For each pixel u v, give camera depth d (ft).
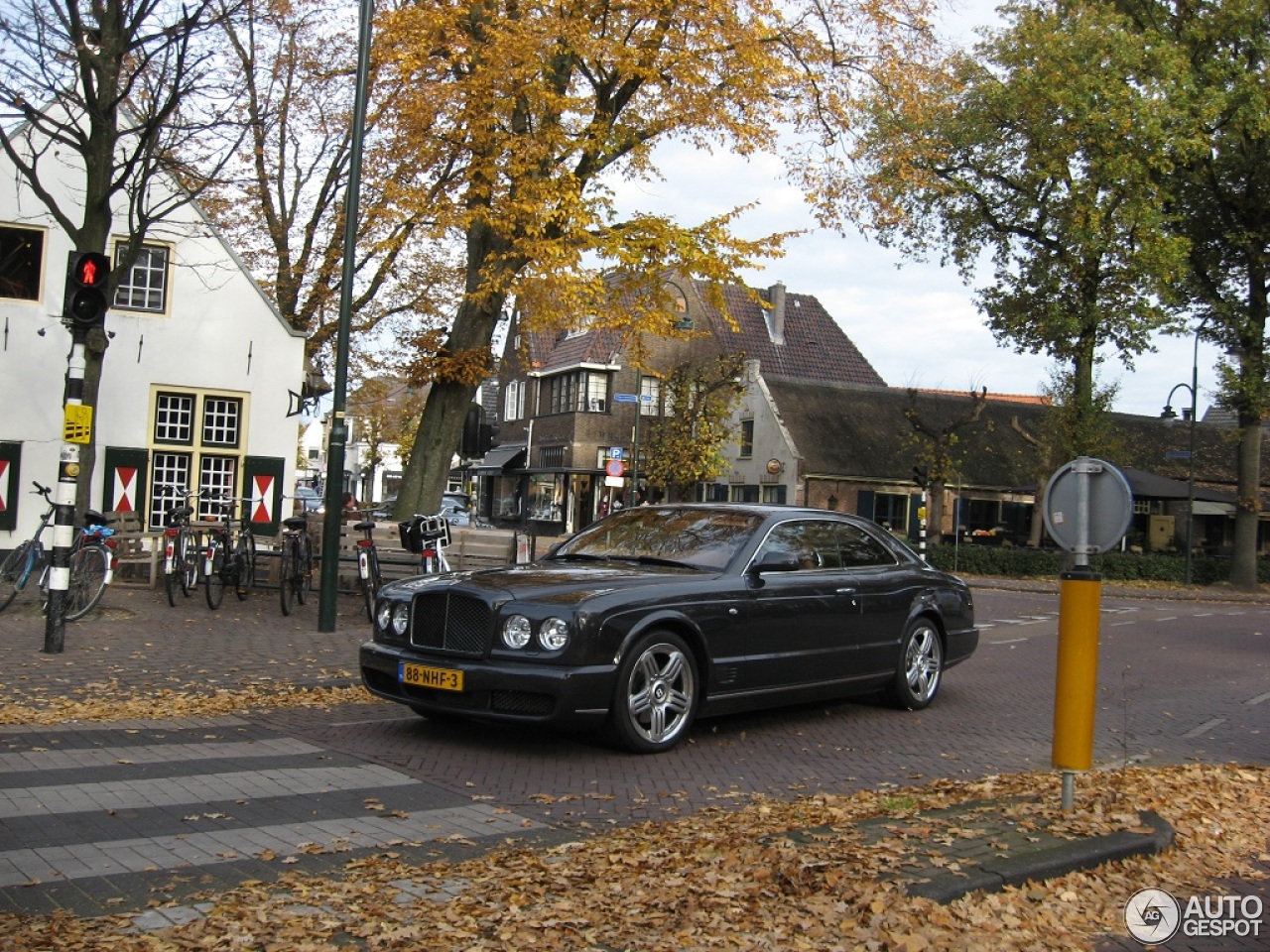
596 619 22.12
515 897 13.37
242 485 61.26
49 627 31.83
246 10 39.65
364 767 21.03
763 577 25.98
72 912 12.78
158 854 15.15
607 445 152.46
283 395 61.93
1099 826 16.65
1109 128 92.43
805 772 22.49
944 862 14.48
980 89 95.30
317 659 33.30
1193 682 39.22
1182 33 104.32
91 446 41.81
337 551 39.73
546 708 21.76
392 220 51.31
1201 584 118.52
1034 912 13.70
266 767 20.65
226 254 60.80
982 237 104.73
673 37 49.93
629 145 52.19
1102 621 65.36
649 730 23.09
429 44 48.57
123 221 58.08
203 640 36.06
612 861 14.99
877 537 30.66
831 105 54.24
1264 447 157.58
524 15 47.75
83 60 37.06
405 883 14.12
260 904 13.09
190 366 60.13
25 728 23.15
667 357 150.10
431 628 23.20
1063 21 96.99
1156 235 94.48
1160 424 154.51
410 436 166.61
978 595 83.25
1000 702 32.78
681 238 48.47
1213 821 18.75
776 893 13.38
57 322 57.62
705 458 121.60
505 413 180.75
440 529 43.16
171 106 38.29
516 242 47.93
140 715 25.07
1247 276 113.19
